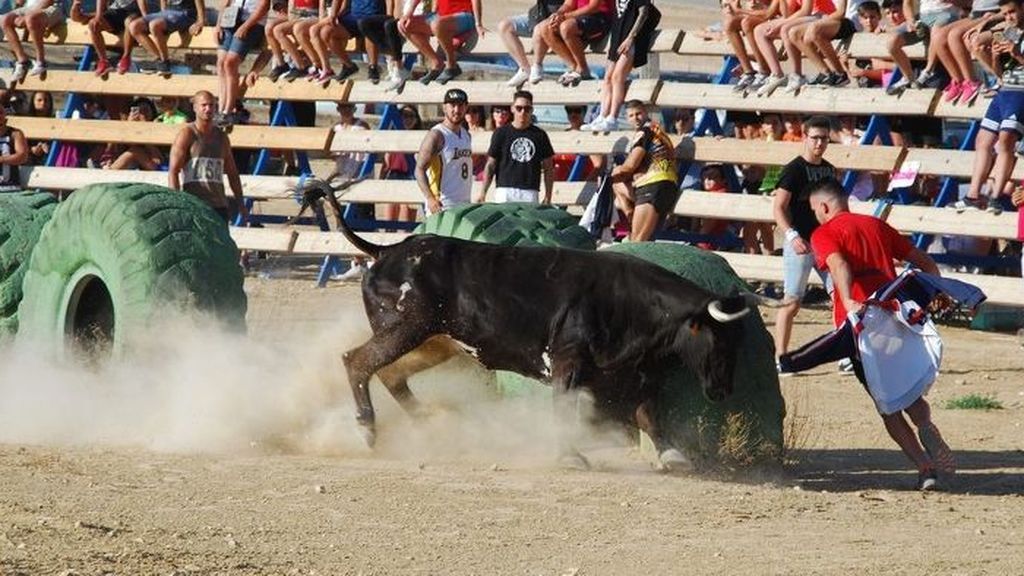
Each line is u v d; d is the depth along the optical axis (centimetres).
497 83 4319
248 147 4625
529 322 2055
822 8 3931
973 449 2417
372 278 2153
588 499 1866
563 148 4109
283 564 1477
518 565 1517
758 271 3822
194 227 2441
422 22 4403
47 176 4872
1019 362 3288
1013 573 1540
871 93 3766
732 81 4172
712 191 4034
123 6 4950
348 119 4578
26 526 1560
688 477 2059
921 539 1708
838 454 2364
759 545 1644
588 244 2328
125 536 1549
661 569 1517
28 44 6319
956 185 3719
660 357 2034
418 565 1504
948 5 3672
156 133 4781
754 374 2105
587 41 4184
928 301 2094
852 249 2114
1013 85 3412
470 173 3684
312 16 4606
